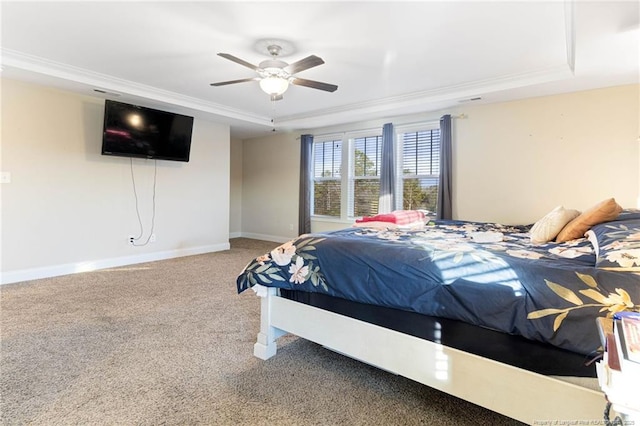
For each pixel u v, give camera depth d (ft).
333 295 6.06
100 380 6.05
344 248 6.26
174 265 15.16
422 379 5.14
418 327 5.23
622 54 8.52
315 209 20.25
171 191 16.80
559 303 4.15
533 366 4.29
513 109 13.12
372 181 17.63
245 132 21.13
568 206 12.08
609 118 11.31
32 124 12.30
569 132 12.01
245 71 11.55
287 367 6.60
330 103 15.56
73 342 7.51
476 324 4.66
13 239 12.06
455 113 14.48
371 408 5.40
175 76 12.08
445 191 14.39
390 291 5.41
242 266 15.03
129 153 14.28
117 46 9.61
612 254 4.65
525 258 5.35
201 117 17.13
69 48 9.77
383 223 10.98
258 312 9.46
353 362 6.82
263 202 22.75
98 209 14.23
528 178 12.87
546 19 7.80
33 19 8.14
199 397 5.61
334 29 8.45
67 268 13.42
